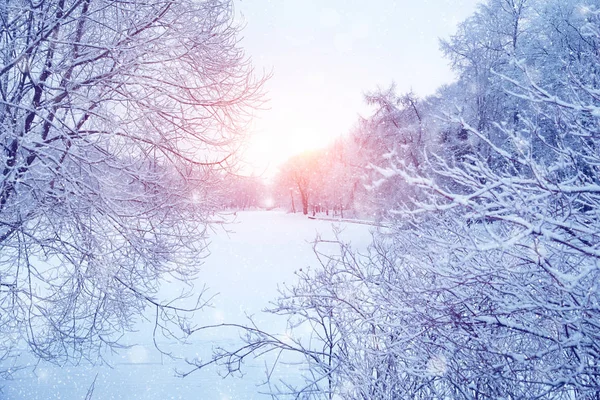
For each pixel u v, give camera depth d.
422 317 2.40
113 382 5.71
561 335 2.09
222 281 12.78
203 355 6.81
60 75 5.30
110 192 5.62
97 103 5.28
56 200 5.15
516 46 12.73
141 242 5.80
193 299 10.52
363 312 3.08
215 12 6.00
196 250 6.34
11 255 5.27
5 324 5.05
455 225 2.48
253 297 10.67
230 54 6.39
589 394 2.19
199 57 5.82
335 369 3.11
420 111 17.84
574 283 1.64
